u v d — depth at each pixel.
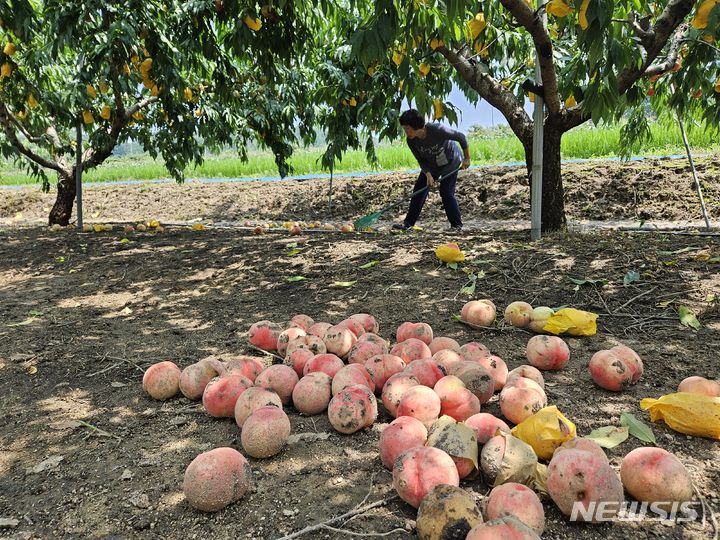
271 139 9.17
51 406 2.53
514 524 1.31
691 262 4.21
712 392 2.18
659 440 2.03
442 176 6.71
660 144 11.28
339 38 7.64
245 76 8.38
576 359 2.85
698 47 5.07
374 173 12.75
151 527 1.65
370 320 3.16
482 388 2.28
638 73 4.95
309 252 5.70
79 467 2.01
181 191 13.54
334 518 1.64
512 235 5.99
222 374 2.56
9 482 1.93
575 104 5.82
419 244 5.61
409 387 2.20
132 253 6.32
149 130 9.45
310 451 2.07
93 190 14.88
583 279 4.06
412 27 3.98
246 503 1.75
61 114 7.84
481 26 4.88
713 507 1.65
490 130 26.09
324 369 2.50
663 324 3.22
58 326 3.80
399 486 1.65
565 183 9.35
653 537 1.54
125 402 2.56
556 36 6.52
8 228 9.59
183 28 5.64
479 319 3.32
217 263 5.55
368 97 7.20
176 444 2.16
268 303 4.17
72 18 5.43
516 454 1.70
